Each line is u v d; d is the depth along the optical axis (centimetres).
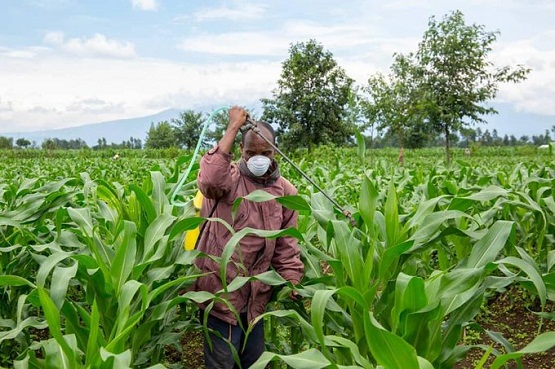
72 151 5781
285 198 355
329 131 3500
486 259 306
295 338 419
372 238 353
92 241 347
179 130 5906
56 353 255
